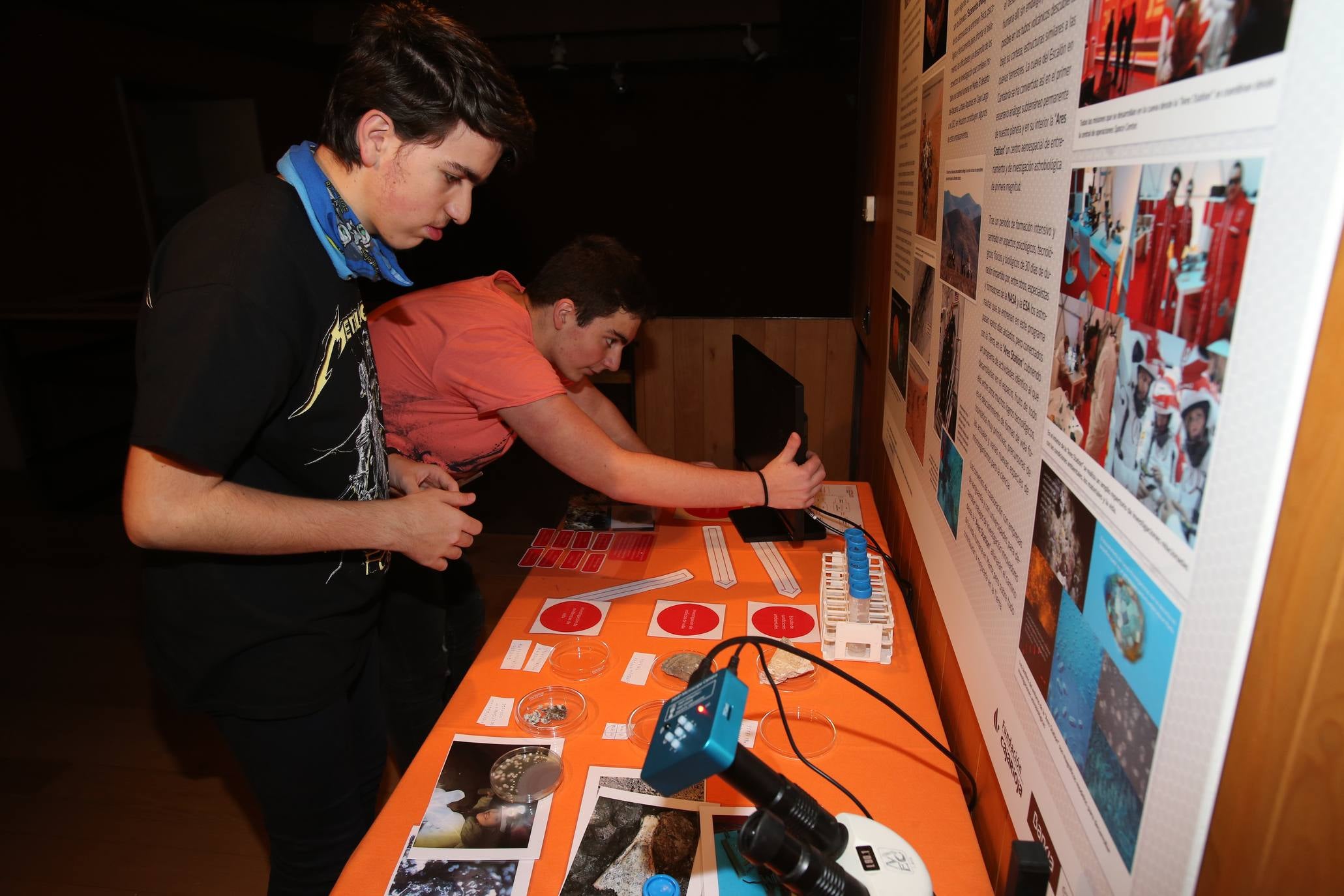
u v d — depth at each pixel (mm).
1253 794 388
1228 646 387
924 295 1264
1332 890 369
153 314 854
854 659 1165
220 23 4723
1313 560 345
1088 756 562
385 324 1435
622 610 1340
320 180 933
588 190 5672
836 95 5289
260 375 871
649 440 3439
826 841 557
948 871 795
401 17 889
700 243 5707
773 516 1686
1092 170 549
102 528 3510
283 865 1151
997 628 813
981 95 883
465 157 938
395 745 1743
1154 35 452
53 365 3617
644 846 834
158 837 1844
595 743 1003
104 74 4156
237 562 1000
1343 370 321
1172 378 434
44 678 2428
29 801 1955
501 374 1323
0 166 3670
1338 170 305
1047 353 652
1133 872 489
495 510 3719
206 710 1058
